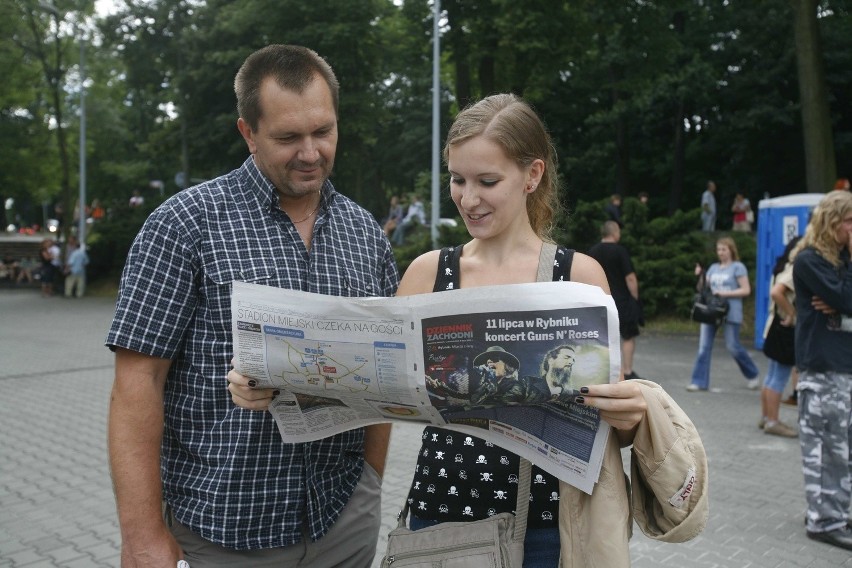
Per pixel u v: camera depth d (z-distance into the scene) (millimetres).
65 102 29688
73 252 24750
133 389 1776
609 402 1496
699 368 8562
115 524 4355
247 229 1899
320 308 1614
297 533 1914
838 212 3902
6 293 26125
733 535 4242
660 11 18734
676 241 15211
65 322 16734
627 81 22391
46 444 6145
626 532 1602
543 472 1687
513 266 1752
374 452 2186
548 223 1882
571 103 30047
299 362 1658
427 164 36625
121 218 26844
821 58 13945
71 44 26609
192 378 1855
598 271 1727
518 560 1617
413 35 20734
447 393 1579
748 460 5727
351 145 24828
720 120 27719
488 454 1707
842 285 3889
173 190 33250
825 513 4102
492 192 1654
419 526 1770
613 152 29328
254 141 1917
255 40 24000
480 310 1529
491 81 19406
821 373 4074
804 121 13992
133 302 1777
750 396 8258
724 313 8367
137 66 26984
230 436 1838
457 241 14773
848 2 22953
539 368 1520
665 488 1589
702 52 26484
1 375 9641
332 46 22797
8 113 29047
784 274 6004
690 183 30609
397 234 20328
